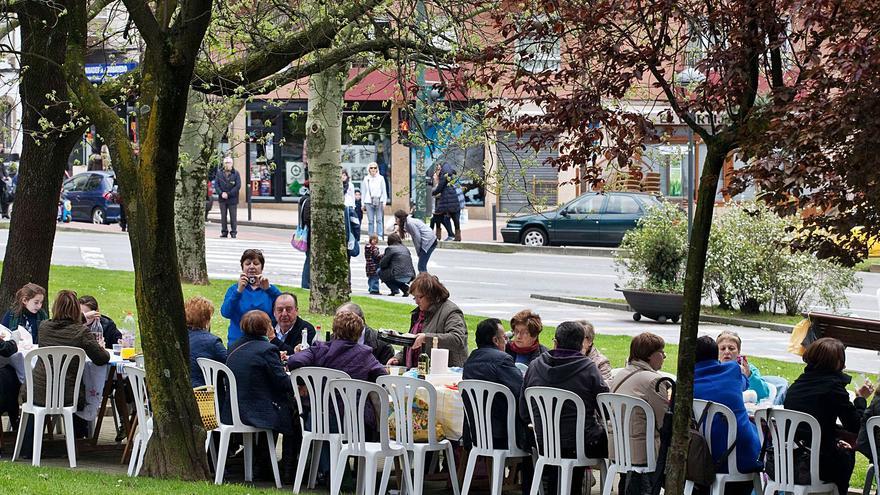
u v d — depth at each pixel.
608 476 10.83
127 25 14.06
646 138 9.86
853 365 21.00
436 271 34.00
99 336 14.02
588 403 10.99
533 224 40.34
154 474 11.59
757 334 24.56
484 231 45.41
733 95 9.44
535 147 10.27
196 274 25.56
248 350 11.93
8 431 13.86
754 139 8.77
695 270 9.22
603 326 24.70
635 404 10.62
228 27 14.84
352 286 29.88
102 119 11.45
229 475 12.48
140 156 11.24
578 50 9.86
